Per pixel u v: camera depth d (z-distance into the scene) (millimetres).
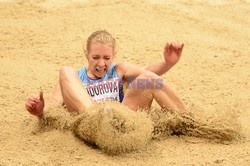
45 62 14953
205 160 8336
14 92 12281
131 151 8656
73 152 8609
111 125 8094
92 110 8562
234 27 19891
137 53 15930
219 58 15867
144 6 21531
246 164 8141
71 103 9219
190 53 16234
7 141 9219
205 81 13641
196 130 9375
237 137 9453
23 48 16297
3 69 14109
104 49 9461
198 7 22250
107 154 8547
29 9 20719
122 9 20922
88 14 20109
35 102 9312
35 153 8602
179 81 13578
